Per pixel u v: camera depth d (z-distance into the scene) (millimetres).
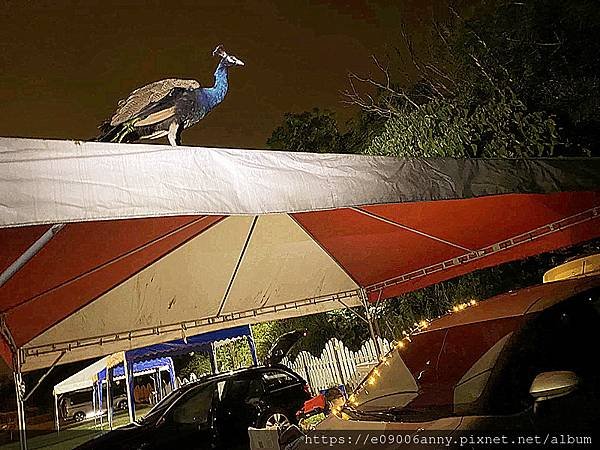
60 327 6512
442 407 3414
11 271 3566
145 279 6141
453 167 4086
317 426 3926
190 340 12477
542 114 7707
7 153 2436
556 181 4664
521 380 3242
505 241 7078
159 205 2787
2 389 21391
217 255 6227
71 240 4145
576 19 7695
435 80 11016
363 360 10672
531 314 3709
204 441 7777
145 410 22656
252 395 8352
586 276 4031
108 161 2705
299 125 13688
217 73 5617
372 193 3600
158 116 5039
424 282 8180
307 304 8547
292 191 3264
